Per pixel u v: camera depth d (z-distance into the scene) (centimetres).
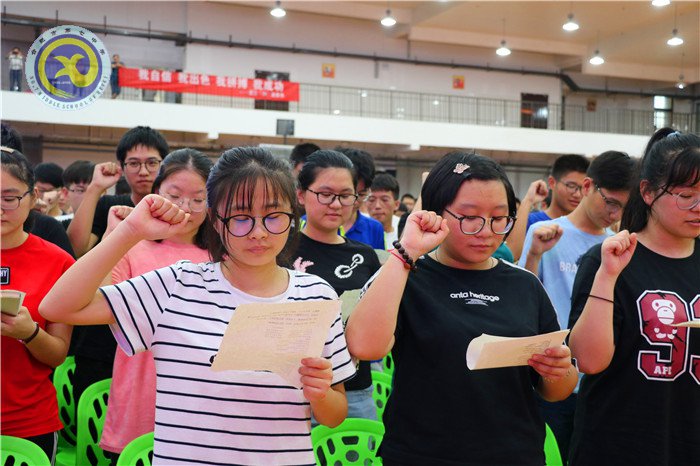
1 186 187
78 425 215
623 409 169
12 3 1464
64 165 1570
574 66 1931
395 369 164
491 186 154
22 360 193
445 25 1716
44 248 204
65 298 129
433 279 163
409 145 1591
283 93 1493
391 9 1705
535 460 155
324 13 1691
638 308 168
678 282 172
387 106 1783
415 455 152
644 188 176
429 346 154
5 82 1363
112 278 211
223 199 135
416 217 150
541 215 336
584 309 166
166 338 137
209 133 1424
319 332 127
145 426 204
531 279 167
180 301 139
